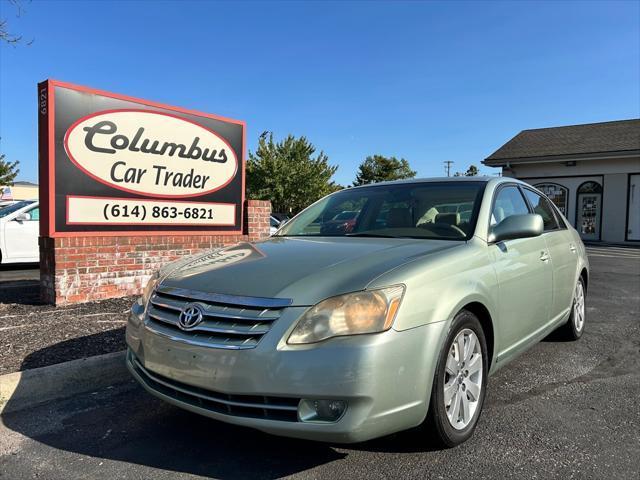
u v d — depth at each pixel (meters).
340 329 2.55
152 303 3.16
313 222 4.41
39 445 3.20
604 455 3.03
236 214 8.41
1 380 3.75
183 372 2.77
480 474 2.80
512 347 3.73
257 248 3.62
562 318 4.92
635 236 22.84
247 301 2.70
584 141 25.09
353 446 3.12
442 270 2.98
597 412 3.67
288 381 2.49
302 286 2.72
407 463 2.92
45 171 6.31
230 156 8.29
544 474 2.81
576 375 4.45
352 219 4.21
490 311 3.31
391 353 2.56
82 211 6.52
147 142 7.15
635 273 11.57
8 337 4.96
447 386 2.96
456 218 3.75
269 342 2.56
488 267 3.38
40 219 6.49
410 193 4.24
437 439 2.92
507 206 4.23
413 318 2.68
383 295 2.64
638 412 3.67
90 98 6.54
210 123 7.96
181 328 2.84
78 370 4.11
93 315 5.85
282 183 35.78
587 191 23.98
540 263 4.19
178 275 3.22
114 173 6.82
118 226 6.89
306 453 3.04
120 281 6.88
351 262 2.96
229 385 2.59
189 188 7.72
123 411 3.72
